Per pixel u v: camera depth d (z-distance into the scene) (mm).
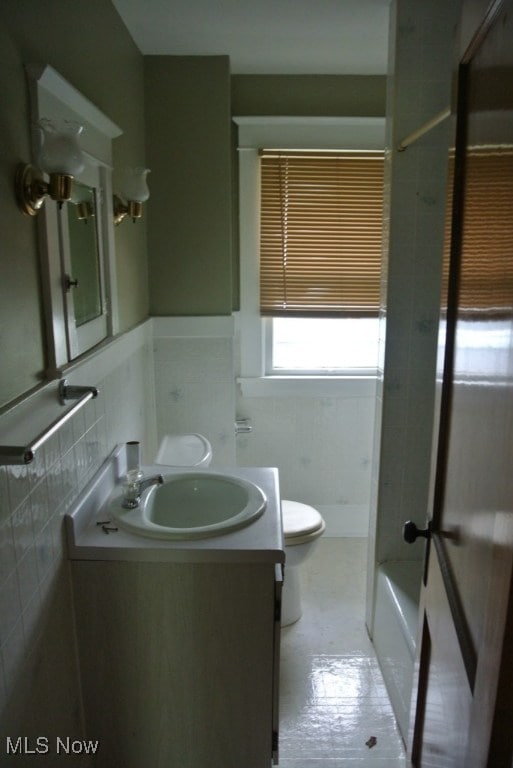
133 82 2230
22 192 1109
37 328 1211
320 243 2768
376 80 2627
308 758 1712
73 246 1465
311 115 2646
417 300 2014
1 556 1021
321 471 3059
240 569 1413
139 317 2402
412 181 1932
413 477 2145
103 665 1478
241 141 2662
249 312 2838
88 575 1415
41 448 1212
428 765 1154
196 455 2270
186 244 2562
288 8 1966
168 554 1393
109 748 1541
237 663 1479
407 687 1743
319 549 2945
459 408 941
